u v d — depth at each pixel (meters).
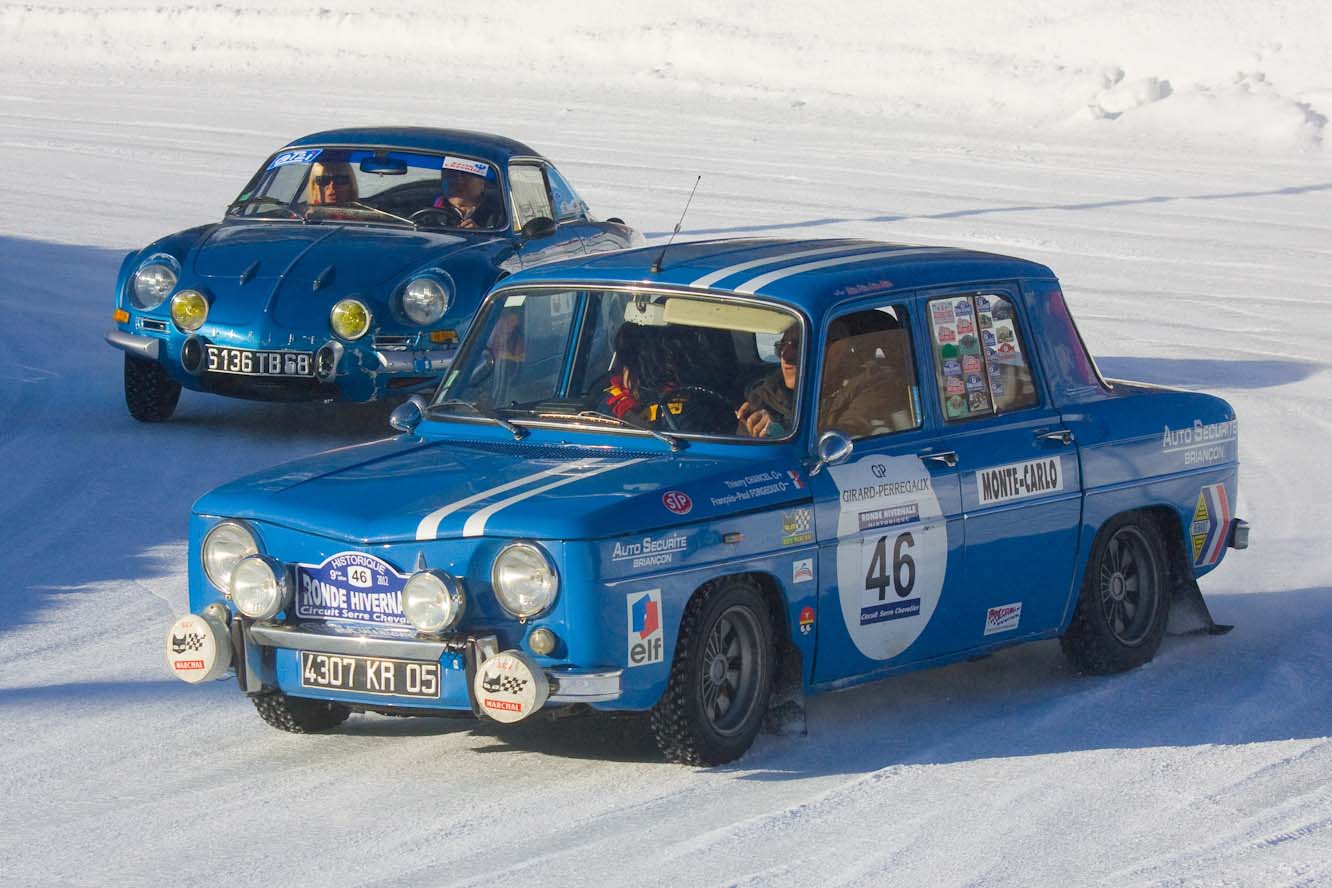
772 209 68.38
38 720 19.16
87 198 68.06
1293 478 33.72
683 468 17.70
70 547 26.45
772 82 118.06
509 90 112.75
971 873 14.91
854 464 18.56
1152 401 22.22
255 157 80.19
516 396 19.73
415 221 35.88
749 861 15.07
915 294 19.81
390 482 17.70
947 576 19.39
